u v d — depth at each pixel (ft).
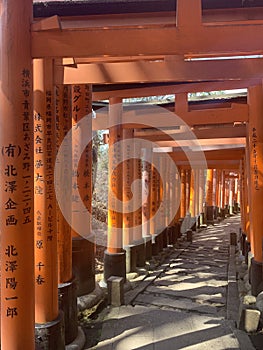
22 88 11.61
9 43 11.48
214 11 13.70
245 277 27.84
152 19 14.15
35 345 13.53
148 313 20.97
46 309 14.08
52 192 14.40
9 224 11.62
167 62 13.96
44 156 14.25
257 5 13.28
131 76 14.33
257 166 22.67
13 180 11.59
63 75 14.83
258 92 22.44
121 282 22.48
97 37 11.82
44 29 11.80
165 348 16.48
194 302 23.22
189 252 44.06
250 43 11.61
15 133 11.55
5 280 11.72
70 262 17.26
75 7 13.57
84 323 19.53
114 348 16.62
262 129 22.52
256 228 22.85
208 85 21.66
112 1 13.12
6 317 11.72
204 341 17.10
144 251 32.76
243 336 17.57
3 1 11.53
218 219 85.81
